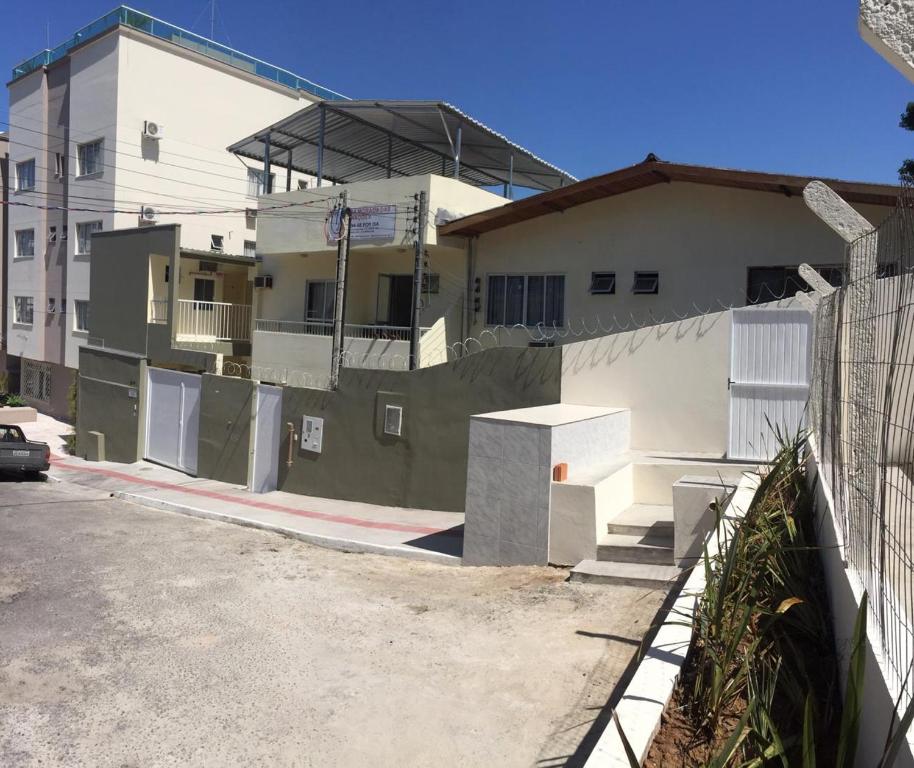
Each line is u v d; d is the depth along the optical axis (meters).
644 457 10.51
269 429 17.16
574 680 5.57
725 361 10.66
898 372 3.33
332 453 15.57
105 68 28.34
